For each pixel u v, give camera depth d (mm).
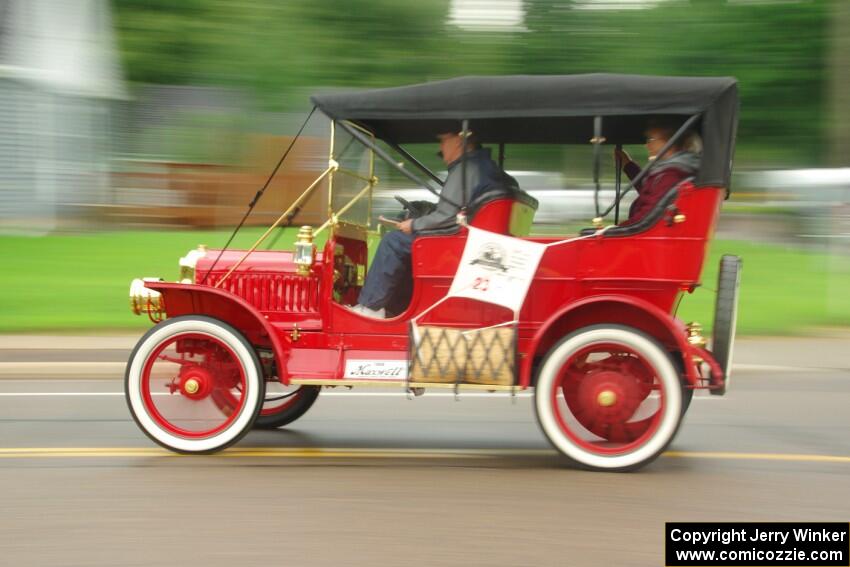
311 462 5277
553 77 5051
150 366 5316
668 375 5023
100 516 4273
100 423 6297
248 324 5496
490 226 5227
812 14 22531
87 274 12898
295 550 3863
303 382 5230
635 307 5125
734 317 5250
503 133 5867
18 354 8711
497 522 4242
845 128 14734
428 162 6441
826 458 5555
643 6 22297
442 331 5164
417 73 19609
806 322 10758
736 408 7121
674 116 5230
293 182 18453
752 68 22703
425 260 5234
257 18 19141
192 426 5367
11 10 18359
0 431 6043
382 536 4039
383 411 6840
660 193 5141
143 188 18453
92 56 19078
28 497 4551
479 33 20625
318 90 18984
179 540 3971
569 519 4301
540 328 5125
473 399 7328
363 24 19250
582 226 6613
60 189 18391
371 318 5328
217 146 19391
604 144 6051
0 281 12305
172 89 20000
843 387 7957
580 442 5137
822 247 16172
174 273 13031
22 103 17984
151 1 19672
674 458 5520
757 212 17938
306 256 5281
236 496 4586
